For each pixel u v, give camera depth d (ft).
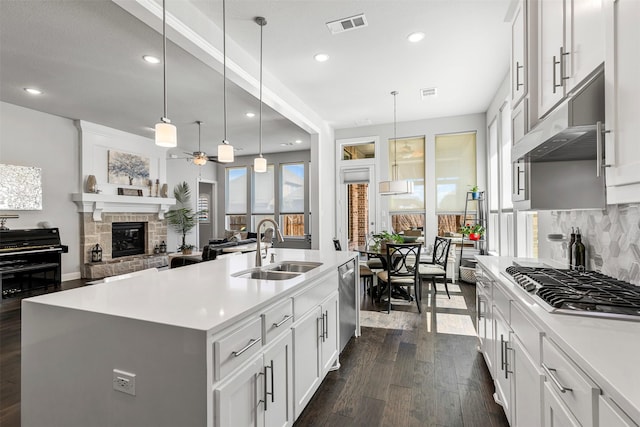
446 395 6.93
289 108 15.03
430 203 19.61
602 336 3.25
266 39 10.57
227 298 4.83
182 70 12.34
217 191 32.89
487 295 7.55
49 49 10.77
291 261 8.84
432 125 19.56
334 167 21.83
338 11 9.19
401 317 12.15
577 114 4.09
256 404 4.51
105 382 4.10
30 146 17.03
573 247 6.91
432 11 9.27
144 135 22.90
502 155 14.78
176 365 3.70
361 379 7.64
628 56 3.48
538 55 6.28
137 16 7.56
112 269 20.10
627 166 3.50
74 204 19.11
